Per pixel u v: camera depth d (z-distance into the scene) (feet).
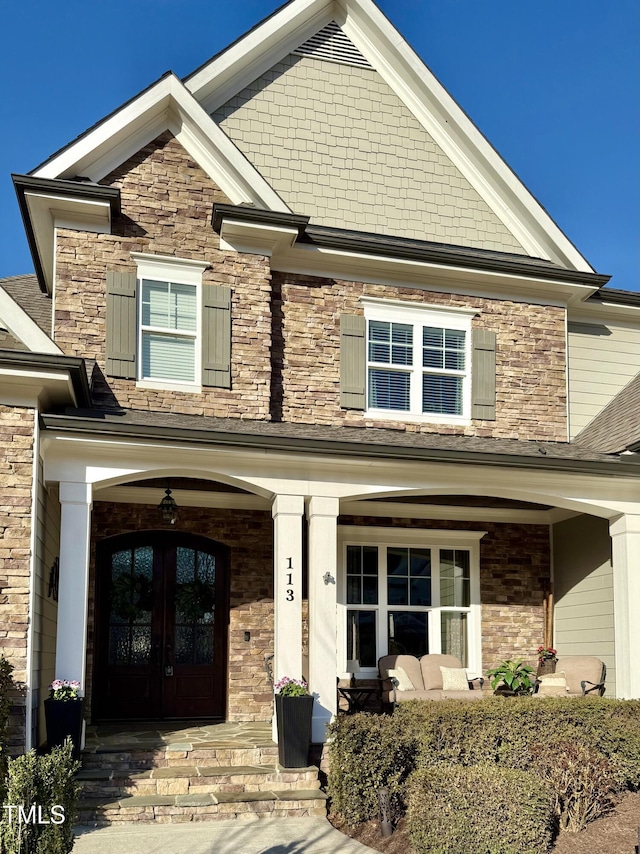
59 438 32.30
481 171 49.14
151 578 44.45
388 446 35.88
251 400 40.68
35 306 44.96
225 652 44.47
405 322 45.14
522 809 23.95
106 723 42.11
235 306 41.22
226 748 33.50
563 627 47.75
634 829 27.04
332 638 35.12
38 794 19.08
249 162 41.47
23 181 37.65
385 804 27.91
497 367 46.50
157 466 33.88
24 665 29.76
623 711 33.12
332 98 47.57
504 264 45.73
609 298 50.11
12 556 30.37
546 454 42.06
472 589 48.03
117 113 39.58
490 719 31.32
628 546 39.78
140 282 40.06
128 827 28.60
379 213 47.11
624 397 48.67
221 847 26.27
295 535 35.47
